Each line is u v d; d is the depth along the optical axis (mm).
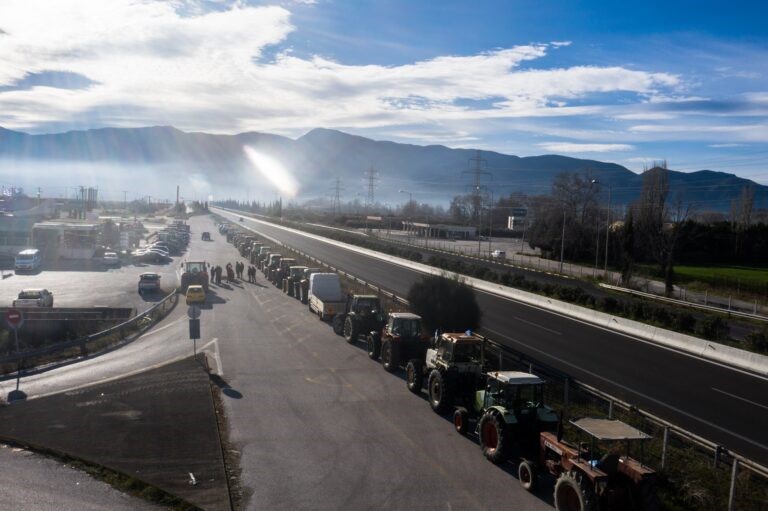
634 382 22750
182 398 19062
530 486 13148
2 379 21453
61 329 29078
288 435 16234
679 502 12562
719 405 20234
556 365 24719
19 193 128625
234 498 12641
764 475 12867
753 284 53219
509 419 14047
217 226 128875
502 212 143000
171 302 37812
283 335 29078
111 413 17625
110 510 12078
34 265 50906
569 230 77375
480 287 49500
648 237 63750
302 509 12219
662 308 34500
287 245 81312
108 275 50281
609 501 10867
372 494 12938
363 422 17312
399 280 50500
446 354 18125
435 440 16047
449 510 12305
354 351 26047
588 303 39094
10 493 12742
